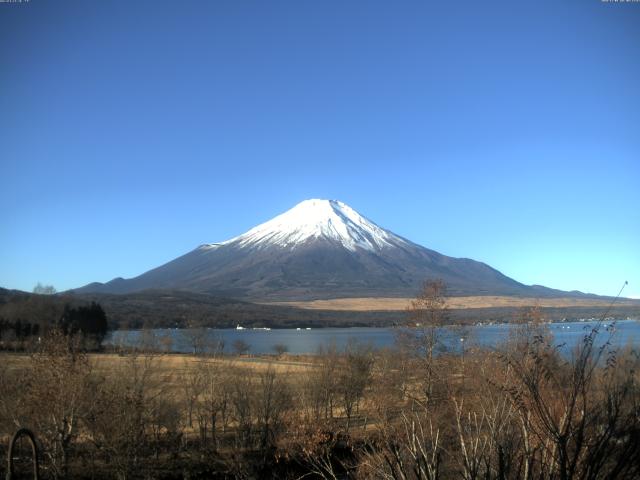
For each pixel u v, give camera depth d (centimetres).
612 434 704
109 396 3297
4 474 2950
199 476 3500
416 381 3922
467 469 794
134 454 3316
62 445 3120
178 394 4241
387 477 851
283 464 3444
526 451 752
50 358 3200
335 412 4525
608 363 771
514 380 891
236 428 3938
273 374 4253
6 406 3131
